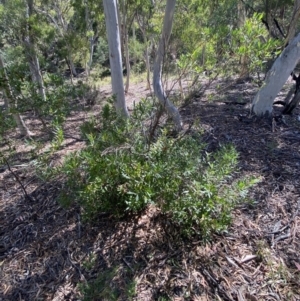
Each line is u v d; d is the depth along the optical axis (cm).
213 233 205
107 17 383
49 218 244
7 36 848
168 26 287
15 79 245
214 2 315
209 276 179
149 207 231
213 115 411
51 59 999
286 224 212
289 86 580
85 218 213
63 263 201
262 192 245
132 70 1114
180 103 308
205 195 183
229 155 208
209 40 231
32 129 473
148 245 204
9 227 241
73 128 450
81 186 200
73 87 291
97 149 202
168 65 307
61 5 1110
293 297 163
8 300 180
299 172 268
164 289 174
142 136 233
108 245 208
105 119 250
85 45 762
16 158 344
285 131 357
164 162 193
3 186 299
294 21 402
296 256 187
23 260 208
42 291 184
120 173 187
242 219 219
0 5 632
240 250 194
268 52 203
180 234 206
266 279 174
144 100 261
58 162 297
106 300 171
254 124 380
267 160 291
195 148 218
